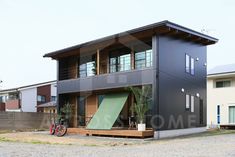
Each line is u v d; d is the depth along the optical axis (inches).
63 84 928.9
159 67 697.6
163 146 504.1
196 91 843.4
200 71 872.3
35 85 1753.2
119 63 848.9
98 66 842.2
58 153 421.1
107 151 444.8
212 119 1147.3
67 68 989.2
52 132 829.8
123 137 704.4
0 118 1064.8
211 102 1157.1
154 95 686.5
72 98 965.8
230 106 1109.7
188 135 740.7
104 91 857.5
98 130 758.5
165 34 724.7
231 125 1063.6
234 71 1068.5
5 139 695.7
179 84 762.8
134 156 383.9
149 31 700.0
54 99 1823.3
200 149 446.3
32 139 693.9
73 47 866.1
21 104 1694.1
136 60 801.6
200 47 876.6
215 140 587.8
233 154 388.2
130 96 803.4
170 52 737.0
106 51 886.4
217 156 372.5
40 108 1705.2
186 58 800.3
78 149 476.4
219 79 1151.0
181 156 378.3
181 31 733.3
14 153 421.1
